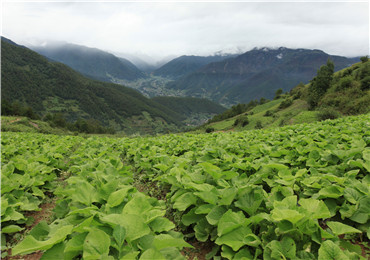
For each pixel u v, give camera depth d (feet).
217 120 444.14
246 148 31.27
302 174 17.79
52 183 24.95
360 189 13.89
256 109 380.99
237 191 13.80
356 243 13.00
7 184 18.75
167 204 19.42
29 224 17.62
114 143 49.47
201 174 19.53
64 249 9.11
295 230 10.29
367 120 46.01
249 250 10.87
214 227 13.43
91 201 13.79
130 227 9.70
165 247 9.57
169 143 39.99
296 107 263.90
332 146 25.03
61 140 58.29
